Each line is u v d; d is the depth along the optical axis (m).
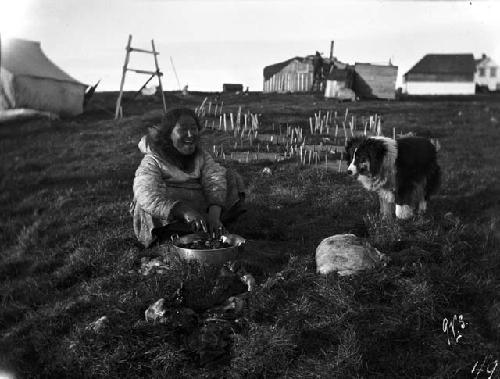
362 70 23.47
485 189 7.30
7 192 7.74
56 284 4.89
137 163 9.27
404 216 5.90
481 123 14.00
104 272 4.95
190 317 4.07
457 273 4.59
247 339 3.75
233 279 4.52
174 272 4.56
